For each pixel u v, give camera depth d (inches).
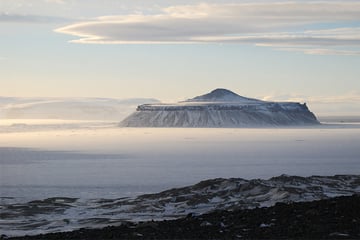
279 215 5162.4
